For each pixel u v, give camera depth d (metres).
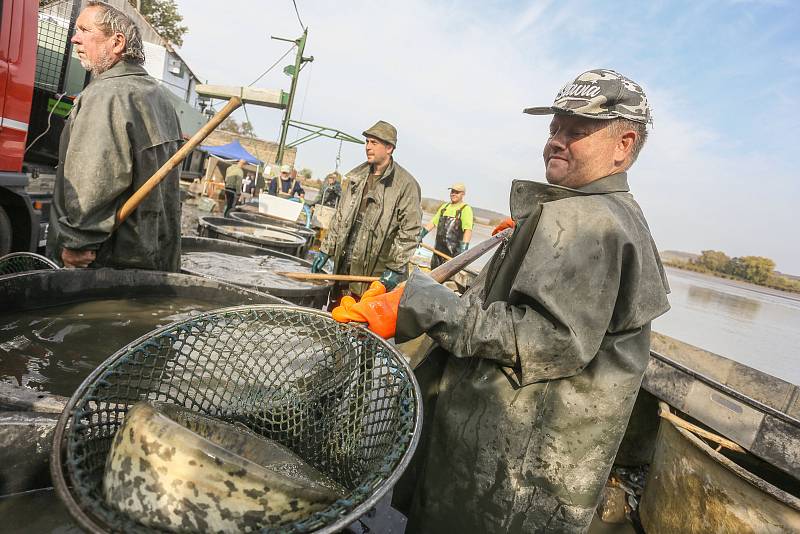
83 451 1.10
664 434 2.51
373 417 1.48
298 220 11.53
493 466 1.36
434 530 1.45
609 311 1.20
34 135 5.34
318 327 1.82
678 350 3.90
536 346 1.20
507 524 1.35
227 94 2.38
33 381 1.79
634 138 1.37
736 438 2.29
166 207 2.96
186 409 1.42
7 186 3.49
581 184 1.44
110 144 2.30
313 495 1.04
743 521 1.90
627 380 1.30
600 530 2.46
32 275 2.24
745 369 3.32
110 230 2.43
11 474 1.26
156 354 1.49
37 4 3.54
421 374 1.72
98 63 2.47
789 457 2.05
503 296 1.43
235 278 4.14
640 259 1.22
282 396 1.74
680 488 2.24
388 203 4.31
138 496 0.94
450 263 2.10
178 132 2.86
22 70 3.48
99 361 2.07
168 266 3.17
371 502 0.97
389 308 1.45
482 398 1.38
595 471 1.31
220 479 0.93
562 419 1.30
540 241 1.24
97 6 2.40
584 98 1.33
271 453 1.40
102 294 2.60
